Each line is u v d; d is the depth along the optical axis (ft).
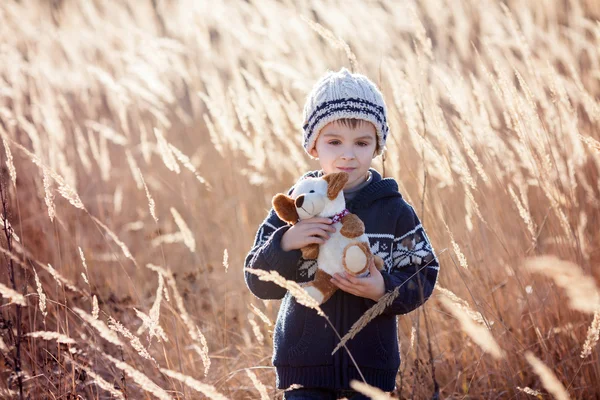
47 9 29.73
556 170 12.11
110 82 19.10
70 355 9.88
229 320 14.14
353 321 8.22
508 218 13.33
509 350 11.50
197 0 21.62
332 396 8.36
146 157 17.98
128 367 7.36
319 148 8.60
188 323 10.09
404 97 12.70
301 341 8.25
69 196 9.81
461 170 11.25
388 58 13.03
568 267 6.67
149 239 18.45
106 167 18.40
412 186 14.26
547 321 12.14
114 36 25.39
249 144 15.89
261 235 8.93
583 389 10.72
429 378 11.28
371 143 8.54
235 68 16.62
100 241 18.12
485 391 11.23
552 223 12.39
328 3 19.84
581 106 15.11
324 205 7.85
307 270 8.27
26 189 16.62
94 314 8.51
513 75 17.08
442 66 17.31
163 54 21.25
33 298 12.17
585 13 18.89
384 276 8.05
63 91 22.50
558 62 16.93
